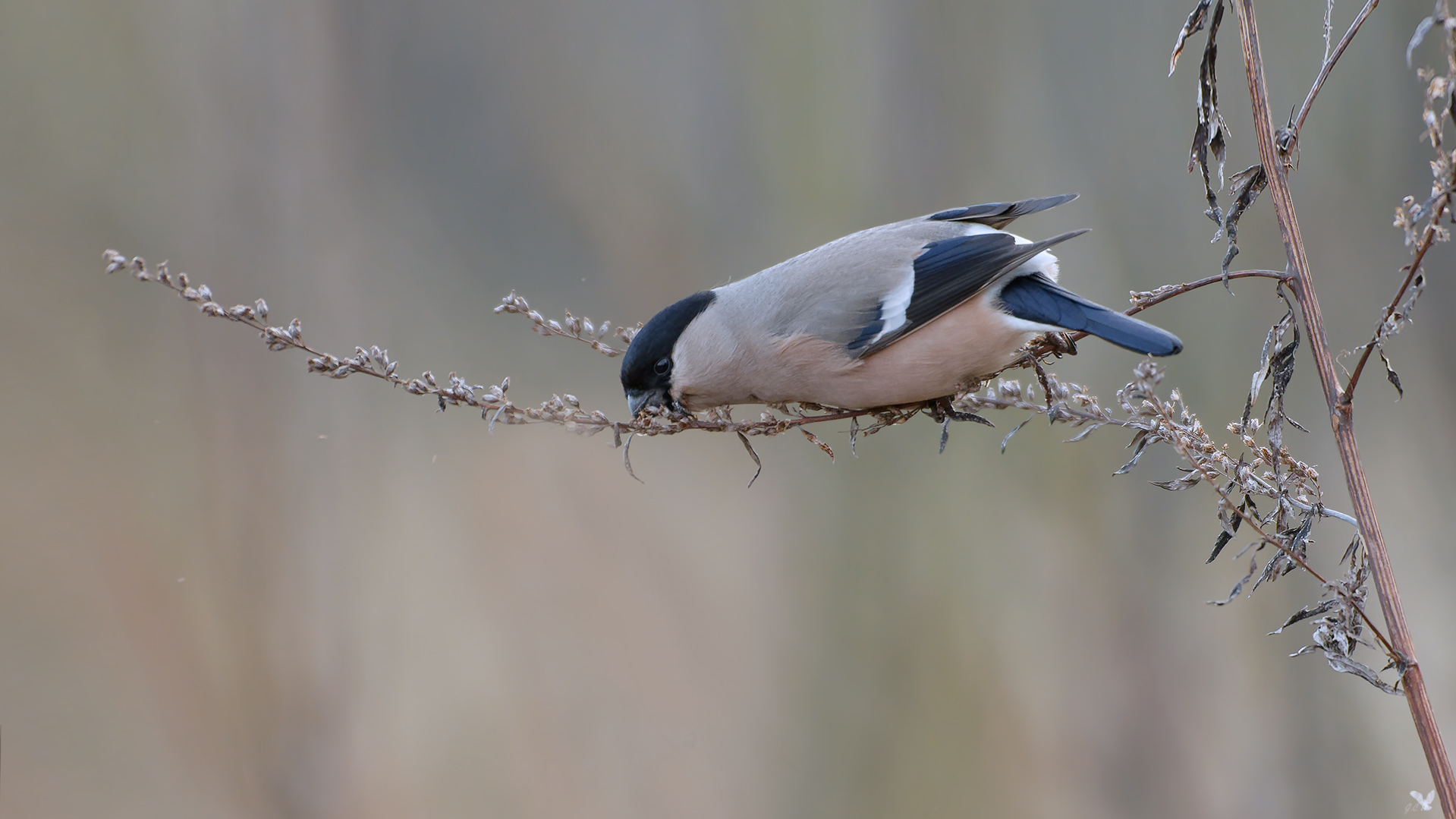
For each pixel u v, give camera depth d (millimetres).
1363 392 11875
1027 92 12672
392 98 16453
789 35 13188
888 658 11211
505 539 13781
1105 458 11367
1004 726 10992
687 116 16469
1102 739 10984
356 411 13055
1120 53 11961
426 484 14219
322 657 10977
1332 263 11703
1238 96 11609
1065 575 11352
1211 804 10719
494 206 17062
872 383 7148
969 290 6766
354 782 10680
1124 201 11922
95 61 13789
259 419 12094
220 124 13805
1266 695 10758
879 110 13039
